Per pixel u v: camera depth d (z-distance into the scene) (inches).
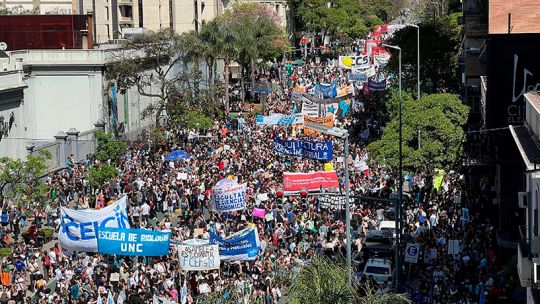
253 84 5196.9
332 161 3157.0
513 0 2346.2
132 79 4286.4
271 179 2903.5
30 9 6018.7
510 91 2117.4
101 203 2755.9
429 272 2111.2
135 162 3316.9
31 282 2171.5
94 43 4886.8
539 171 1481.3
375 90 4160.9
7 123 3563.0
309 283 1416.1
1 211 2613.2
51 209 2751.0
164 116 4569.4
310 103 3799.2
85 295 1985.7
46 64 3956.7
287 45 6678.2
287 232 2391.7
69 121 4008.4
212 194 2448.3
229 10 6697.8
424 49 4045.3
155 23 6053.2
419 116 2787.9
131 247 1972.2
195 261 1962.4
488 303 1841.8
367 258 2186.3
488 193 2628.0
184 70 4680.1
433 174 2800.2
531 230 1604.3
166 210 2787.9
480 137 2349.9
